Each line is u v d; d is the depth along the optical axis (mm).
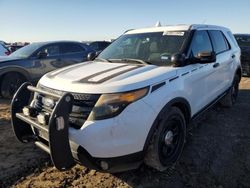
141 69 3607
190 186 3428
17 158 4129
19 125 3791
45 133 3285
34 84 8391
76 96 3113
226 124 5516
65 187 3420
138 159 3227
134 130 3088
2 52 11594
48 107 3314
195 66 4176
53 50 8828
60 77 3535
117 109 3002
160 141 3443
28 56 8281
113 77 3303
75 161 3201
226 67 5629
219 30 5746
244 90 8875
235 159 4090
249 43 11242
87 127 2961
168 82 3525
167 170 3758
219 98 5539
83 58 9398
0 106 7160
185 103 3875
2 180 3559
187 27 4590
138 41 4645
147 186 3424
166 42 4355
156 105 3268
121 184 3467
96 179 3582
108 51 4848
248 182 3514
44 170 3812
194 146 4496
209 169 3807
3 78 7902
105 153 2992
